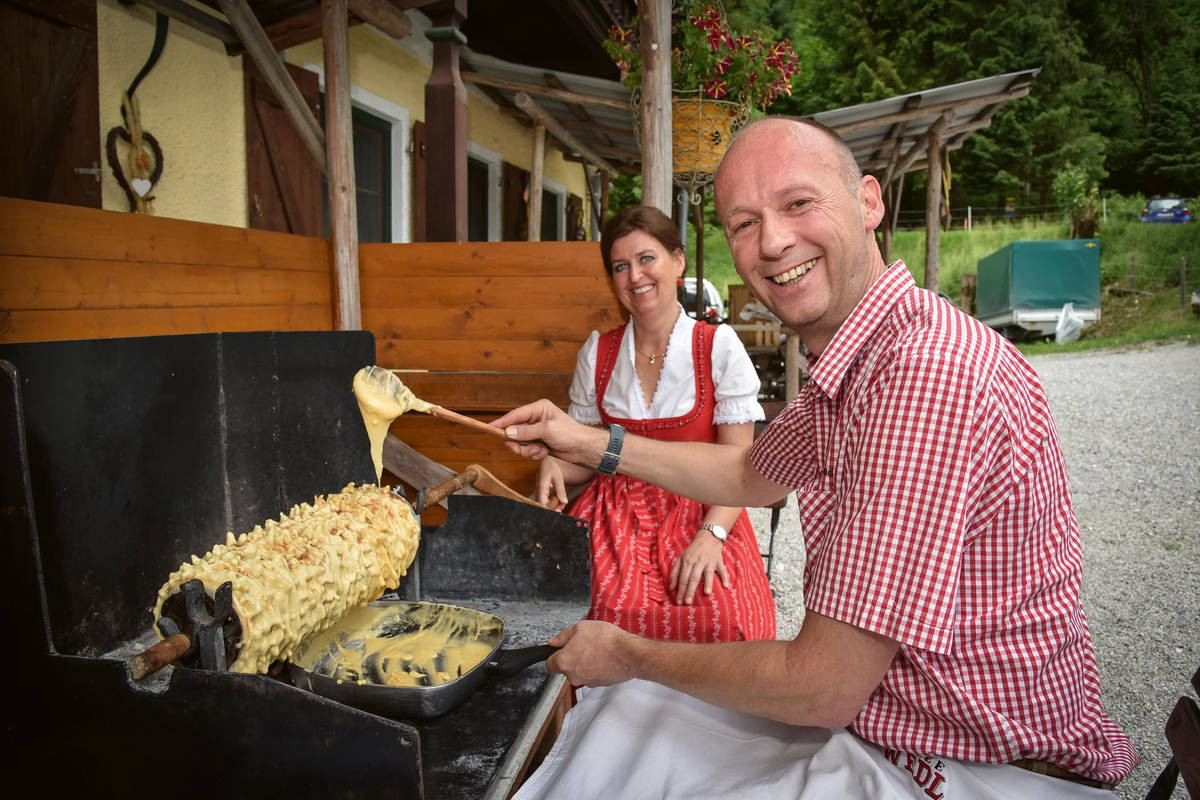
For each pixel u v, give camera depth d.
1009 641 1.19
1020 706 1.20
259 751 0.98
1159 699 3.10
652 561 2.26
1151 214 26.73
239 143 4.69
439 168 5.38
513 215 9.10
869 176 1.36
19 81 3.38
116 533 1.34
